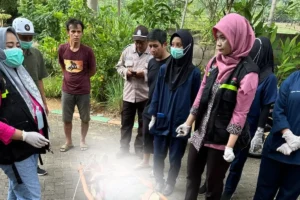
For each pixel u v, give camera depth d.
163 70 3.02
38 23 8.18
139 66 3.79
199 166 2.58
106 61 5.94
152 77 3.33
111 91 5.98
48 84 6.67
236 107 2.18
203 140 2.39
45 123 2.38
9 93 2.08
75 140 4.60
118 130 5.11
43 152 2.37
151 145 3.65
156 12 6.34
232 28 2.08
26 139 2.07
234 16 2.12
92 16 6.15
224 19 2.12
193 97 2.96
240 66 2.15
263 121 2.87
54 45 6.57
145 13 6.36
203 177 3.68
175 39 2.79
